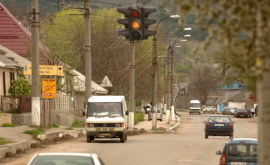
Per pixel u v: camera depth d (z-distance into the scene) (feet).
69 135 269.23
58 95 344.28
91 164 81.15
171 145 238.07
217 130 301.84
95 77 590.55
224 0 52.70
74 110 431.02
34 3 248.11
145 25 125.39
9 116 257.55
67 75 409.49
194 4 52.95
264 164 68.33
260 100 69.72
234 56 607.37
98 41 598.75
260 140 70.13
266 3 52.26
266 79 67.36
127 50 618.44
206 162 171.01
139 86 630.33
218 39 53.11
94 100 257.34
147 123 517.14
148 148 221.05
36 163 81.82
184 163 167.63
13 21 474.08
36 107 254.88
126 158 181.37
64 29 607.37
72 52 416.46
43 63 395.75
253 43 52.90
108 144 241.35
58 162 81.71
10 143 194.29
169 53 521.24
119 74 581.53
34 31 250.16
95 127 249.34
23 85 290.35
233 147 121.60
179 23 54.34
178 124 530.27
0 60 301.02
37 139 228.43
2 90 298.35
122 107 255.70
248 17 52.16
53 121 318.45
